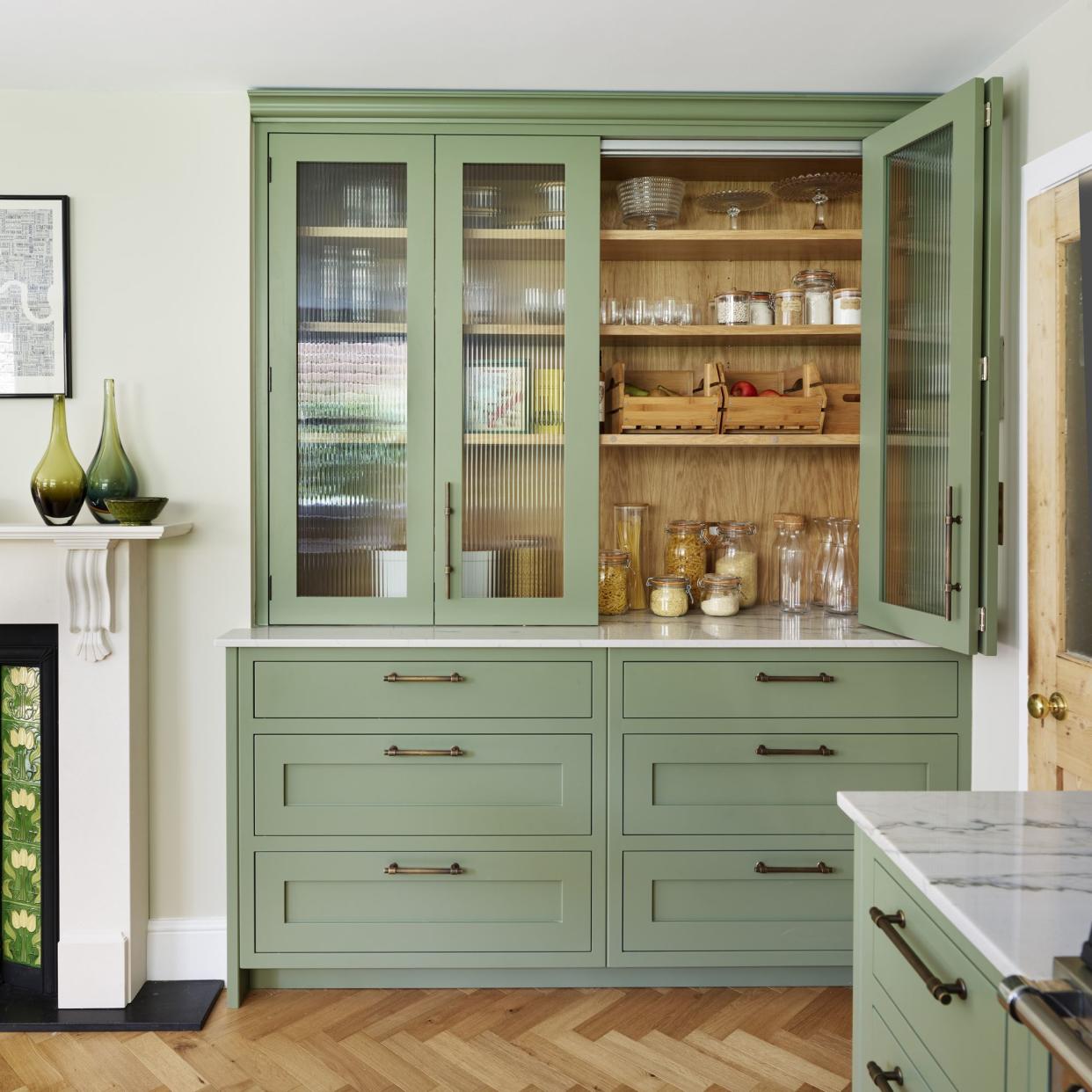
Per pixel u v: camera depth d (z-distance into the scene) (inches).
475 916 98.6
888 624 100.3
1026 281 86.7
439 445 103.1
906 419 99.4
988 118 87.0
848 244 108.9
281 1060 89.0
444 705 97.4
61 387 102.3
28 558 99.8
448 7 83.4
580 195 102.7
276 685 97.0
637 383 116.1
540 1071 87.0
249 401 102.3
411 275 102.3
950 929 44.1
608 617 110.3
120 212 102.1
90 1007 98.1
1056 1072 35.0
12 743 103.2
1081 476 79.0
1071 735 80.5
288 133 101.6
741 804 98.6
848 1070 87.2
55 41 89.8
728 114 102.2
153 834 104.6
